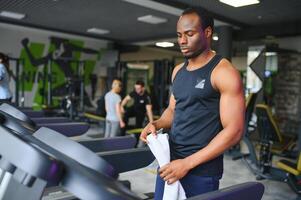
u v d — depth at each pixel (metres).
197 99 1.32
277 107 8.12
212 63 1.30
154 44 10.66
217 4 5.55
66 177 0.55
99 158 0.69
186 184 1.33
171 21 7.20
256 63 6.71
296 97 7.78
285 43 8.05
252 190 1.14
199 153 1.20
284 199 3.58
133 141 2.69
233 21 6.73
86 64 10.58
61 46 9.98
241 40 7.67
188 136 1.35
